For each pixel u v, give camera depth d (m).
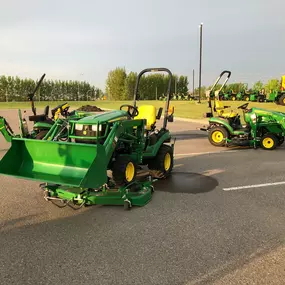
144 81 74.00
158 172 5.49
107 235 3.42
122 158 4.44
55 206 4.26
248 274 2.69
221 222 3.75
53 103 52.16
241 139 8.84
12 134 8.65
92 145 3.85
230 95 32.25
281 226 3.64
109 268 2.78
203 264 2.84
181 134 12.16
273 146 8.62
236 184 5.32
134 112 5.38
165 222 3.75
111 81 78.50
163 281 2.59
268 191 4.93
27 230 3.55
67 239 3.34
